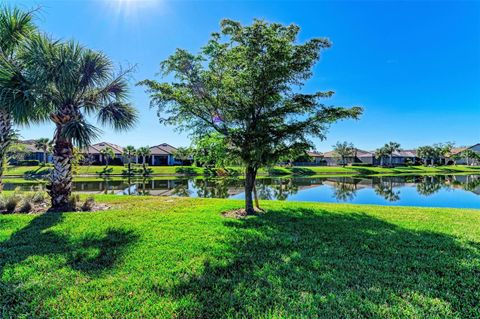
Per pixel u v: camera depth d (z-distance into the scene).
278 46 6.36
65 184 7.78
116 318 2.56
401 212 7.82
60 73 6.71
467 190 20.80
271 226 5.95
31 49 6.53
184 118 7.68
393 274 3.51
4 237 4.83
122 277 3.36
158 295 2.96
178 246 4.47
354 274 3.51
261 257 4.07
